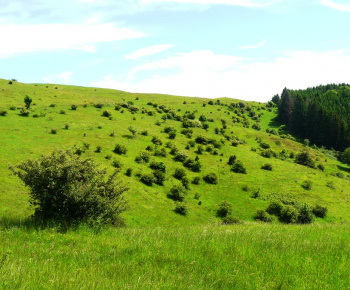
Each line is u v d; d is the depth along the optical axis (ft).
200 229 34.53
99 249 20.45
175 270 16.06
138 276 14.46
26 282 12.20
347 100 567.59
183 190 190.08
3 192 115.03
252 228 38.58
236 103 634.84
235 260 18.25
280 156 319.27
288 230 34.73
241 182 224.33
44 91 376.48
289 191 211.00
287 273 16.08
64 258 17.58
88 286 12.44
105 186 34.17
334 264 17.94
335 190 222.89
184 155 253.03
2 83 368.27
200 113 466.70
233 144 331.36
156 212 149.28
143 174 193.57
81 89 540.93
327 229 35.86
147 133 291.38
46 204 29.76
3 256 15.66
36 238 22.13
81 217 30.66
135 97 534.37
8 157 157.99
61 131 234.38
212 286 13.94
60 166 30.17
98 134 249.55
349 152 337.72
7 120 229.66
